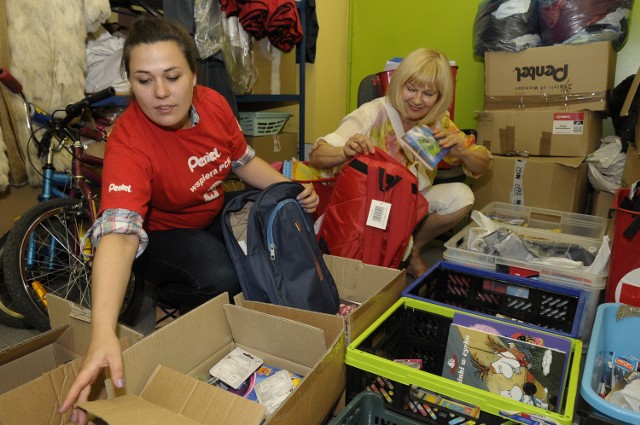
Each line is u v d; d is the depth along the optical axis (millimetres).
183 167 1208
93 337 785
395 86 1663
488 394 932
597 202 2289
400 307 1295
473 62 2867
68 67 1718
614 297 1399
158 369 946
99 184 1660
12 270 1359
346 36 3299
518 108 2369
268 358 1150
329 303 1311
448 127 1837
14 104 1582
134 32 1005
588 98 2176
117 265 884
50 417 867
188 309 1337
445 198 1865
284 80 2781
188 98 1071
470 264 1595
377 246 1520
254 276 1213
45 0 1628
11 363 1006
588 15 2143
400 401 1036
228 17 2238
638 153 1778
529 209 2105
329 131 3324
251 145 2697
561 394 1003
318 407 975
